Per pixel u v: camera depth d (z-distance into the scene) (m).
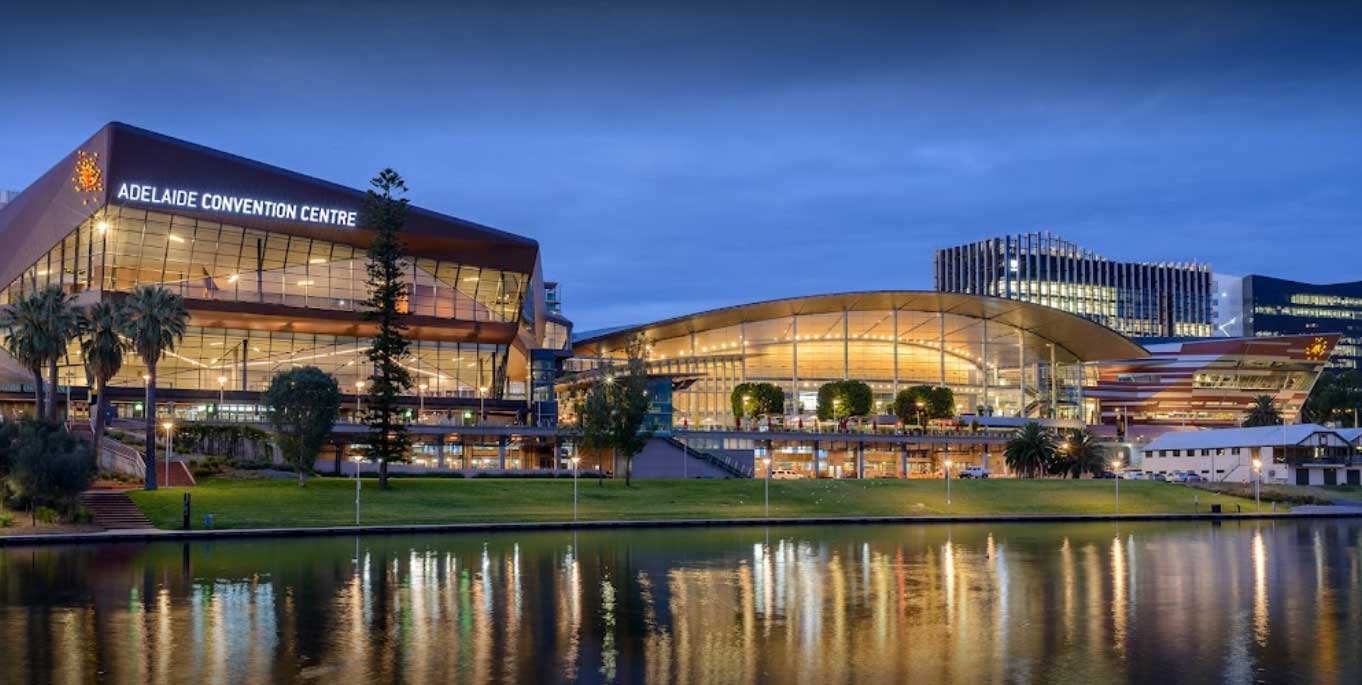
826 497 111.62
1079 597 51.22
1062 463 145.50
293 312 130.12
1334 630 43.28
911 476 157.25
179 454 103.25
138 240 123.19
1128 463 182.50
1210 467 156.38
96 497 80.94
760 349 190.25
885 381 196.75
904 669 36.09
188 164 122.44
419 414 138.50
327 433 98.75
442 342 142.00
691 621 44.19
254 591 50.50
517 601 48.50
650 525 90.56
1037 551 72.56
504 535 80.50
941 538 82.38
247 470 102.44
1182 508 120.69
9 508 76.44
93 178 118.69
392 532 80.38
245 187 125.75
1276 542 81.94
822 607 47.72
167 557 63.44
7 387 120.69
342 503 90.00
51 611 45.06
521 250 139.88
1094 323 185.12
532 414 147.12
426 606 46.97
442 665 36.12
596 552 68.31
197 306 125.56
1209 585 55.88
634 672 35.41
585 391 150.00
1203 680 34.91
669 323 179.62
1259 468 140.00
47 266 125.25
